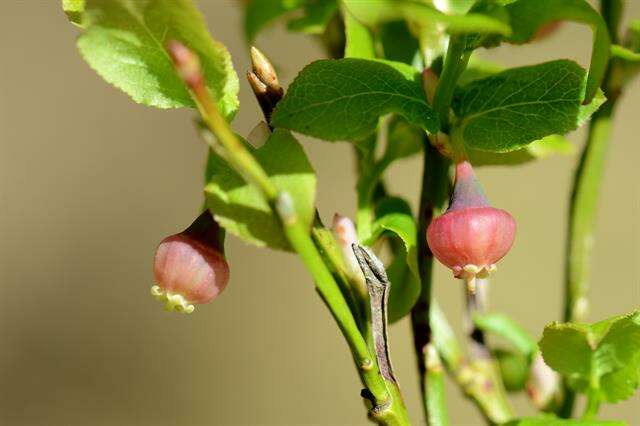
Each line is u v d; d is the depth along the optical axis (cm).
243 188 15
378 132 17
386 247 18
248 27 18
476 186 15
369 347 15
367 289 15
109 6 15
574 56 33
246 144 15
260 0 18
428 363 16
